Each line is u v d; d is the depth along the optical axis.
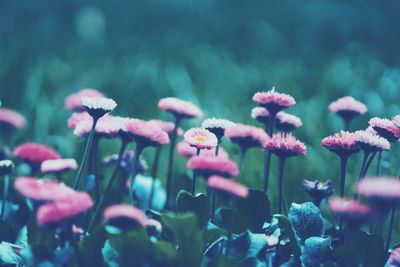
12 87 1.96
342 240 0.79
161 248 0.71
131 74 2.27
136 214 0.69
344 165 0.80
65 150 1.43
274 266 0.78
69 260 0.73
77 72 2.31
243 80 2.29
